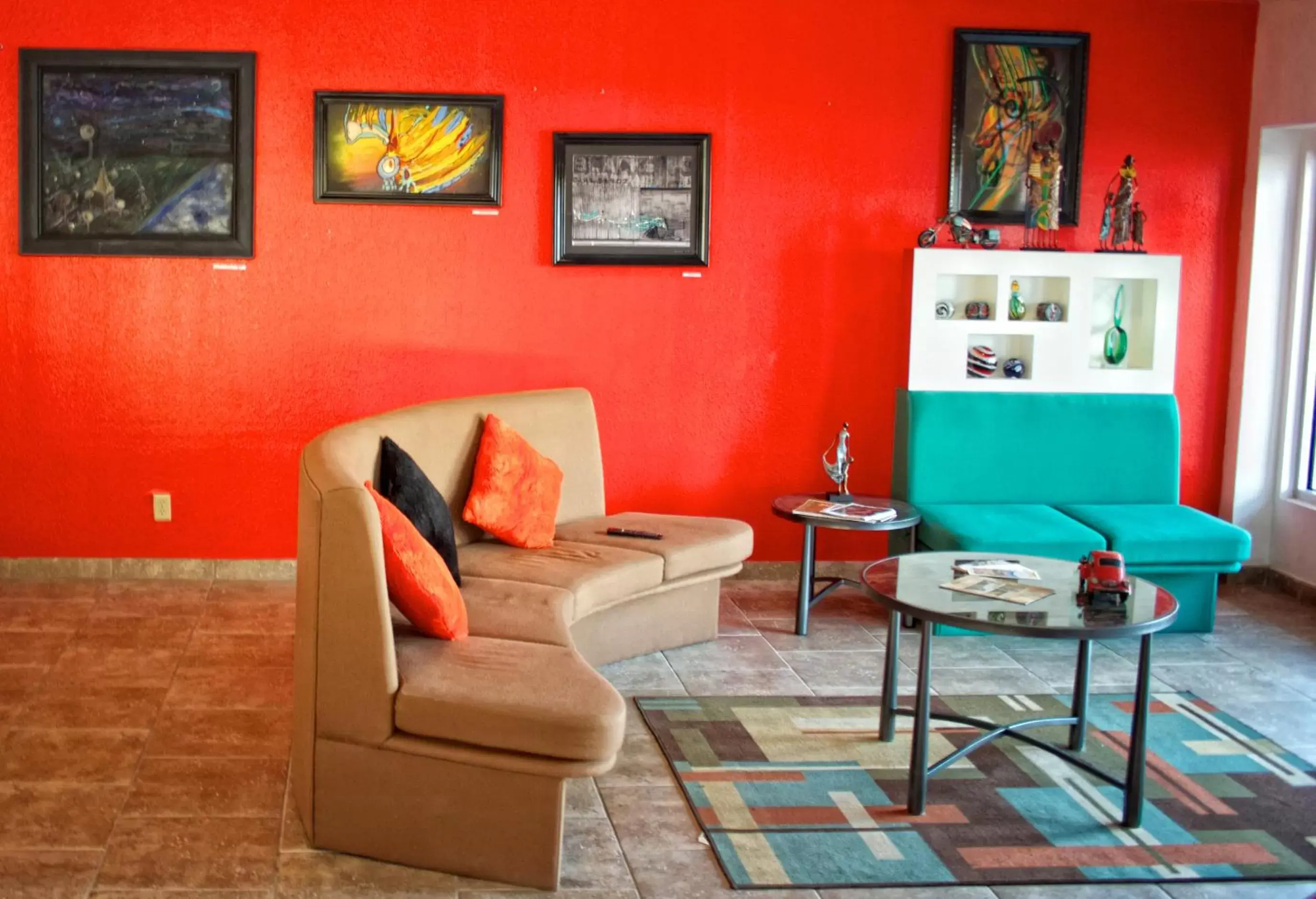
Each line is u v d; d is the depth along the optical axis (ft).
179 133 17.92
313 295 18.40
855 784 12.04
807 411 19.42
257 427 18.57
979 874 10.36
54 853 10.21
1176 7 19.31
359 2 18.01
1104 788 12.12
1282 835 11.24
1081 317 18.98
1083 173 19.47
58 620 16.52
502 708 9.83
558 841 9.88
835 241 19.12
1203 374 20.15
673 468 19.31
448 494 15.40
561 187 18.47
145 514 18.58
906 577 12.47
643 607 15.70
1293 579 19.69
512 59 18.31
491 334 18.76
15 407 18.19
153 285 18.16
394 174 18.22
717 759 12.57
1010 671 15.65
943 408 18.56
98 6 17.70
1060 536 16.61
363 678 10.12
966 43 18.86
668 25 18.52
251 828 10.80
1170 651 16.67
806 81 18.83
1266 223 19.61
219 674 14.60
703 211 18.72
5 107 17.69
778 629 17.21
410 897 9.76
